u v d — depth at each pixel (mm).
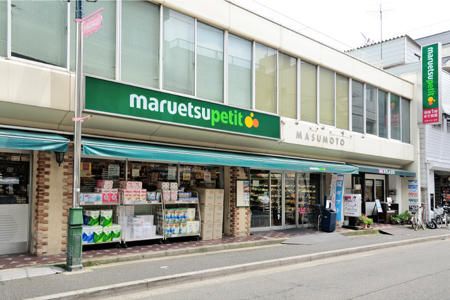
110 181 10391
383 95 19406
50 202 9188
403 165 20922
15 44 8398
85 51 9445
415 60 25281
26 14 8586
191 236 12023
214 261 9531
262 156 13430
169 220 11336
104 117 9484
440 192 24578
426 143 20750
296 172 16078
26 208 9445
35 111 8648
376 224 19156
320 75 15742
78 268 8078
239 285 7855
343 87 16906
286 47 14195
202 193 12258
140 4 10445
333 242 13211
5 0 8281
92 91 9133
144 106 10023
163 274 8047
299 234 14266
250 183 14297
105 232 10133
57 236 9289
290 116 14375
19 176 9414
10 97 8164
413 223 18375
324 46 15766
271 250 11367
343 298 6949
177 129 10914
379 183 20641
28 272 7793
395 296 7121
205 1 11734
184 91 11281
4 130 8383
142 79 10406
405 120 20891
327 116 15938
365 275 8891
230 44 12586
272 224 15094
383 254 12070
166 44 10922
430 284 8070
